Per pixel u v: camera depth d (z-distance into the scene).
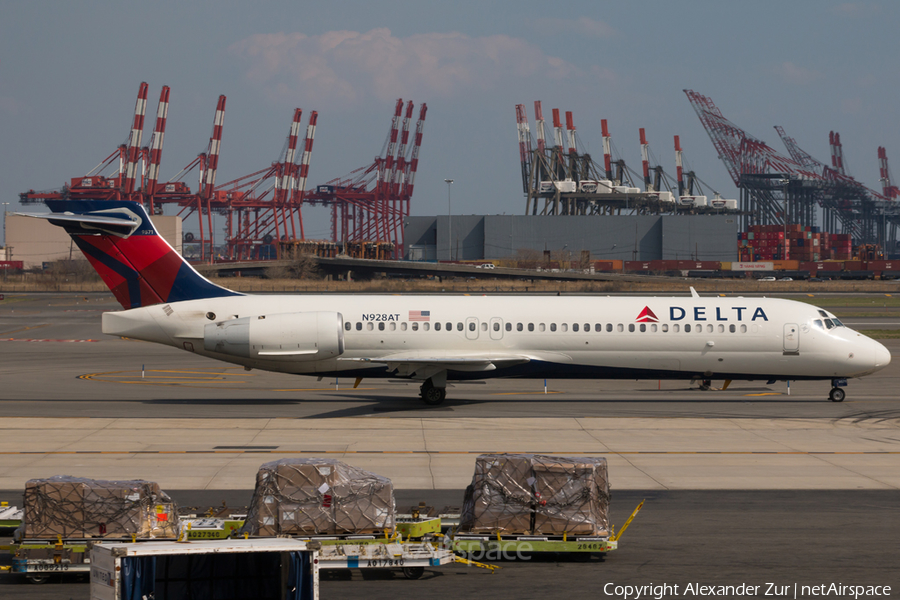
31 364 140.62
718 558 43.03
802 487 58.72
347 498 41.09
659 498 55.38
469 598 37.41
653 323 100.44
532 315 100.62
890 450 72.62
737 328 100.50
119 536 39.91
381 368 100.25
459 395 109.50
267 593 33.59
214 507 51.16
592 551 42.00
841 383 103.81
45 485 39.97
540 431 81.06
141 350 164.88
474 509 42.94
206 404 98.62
